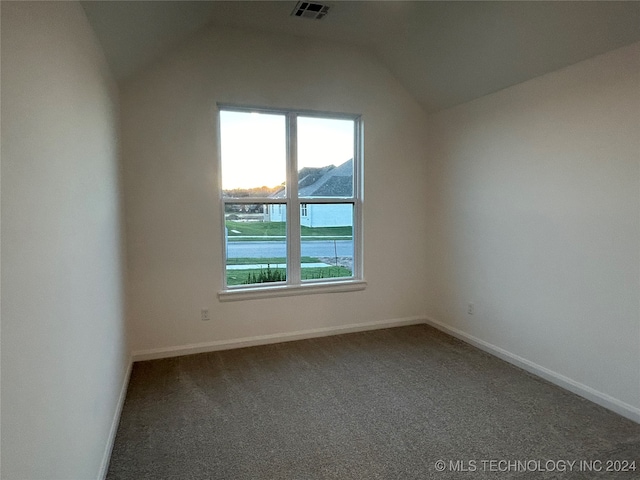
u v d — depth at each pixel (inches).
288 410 101.5
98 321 78.6
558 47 105.5
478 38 119.2
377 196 163.5
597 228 102.7
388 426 94.0
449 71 139.4
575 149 107.6
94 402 71.7
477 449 84.9
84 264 68.8
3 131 37.6
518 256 127.3
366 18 130.1
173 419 97.5
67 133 61.1
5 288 36.7
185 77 132.8
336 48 151.3
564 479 75.4
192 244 137.9
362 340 153.9
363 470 78.4
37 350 44.4
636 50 92.4
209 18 129.6
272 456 83.0
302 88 147.5
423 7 119.6
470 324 149.8
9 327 37.2
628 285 96.0
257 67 140.9
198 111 135.1
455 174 154.3
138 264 132.0
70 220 60.9
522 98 123.5
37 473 43.3
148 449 85.5
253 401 106.2
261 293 147.3
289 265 154.3
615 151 97.7
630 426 92.9
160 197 132.8
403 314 172.7
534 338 122.6
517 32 109.1
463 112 148.7
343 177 161.5
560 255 113.0
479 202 142.9
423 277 174.7
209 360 134.2
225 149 143.0
